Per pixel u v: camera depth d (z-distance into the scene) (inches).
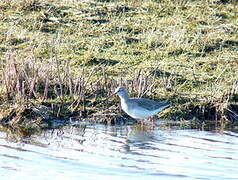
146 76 737.6
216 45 860.0
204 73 790.5
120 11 942.4
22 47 828.0
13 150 586.6
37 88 707.4
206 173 542.3
